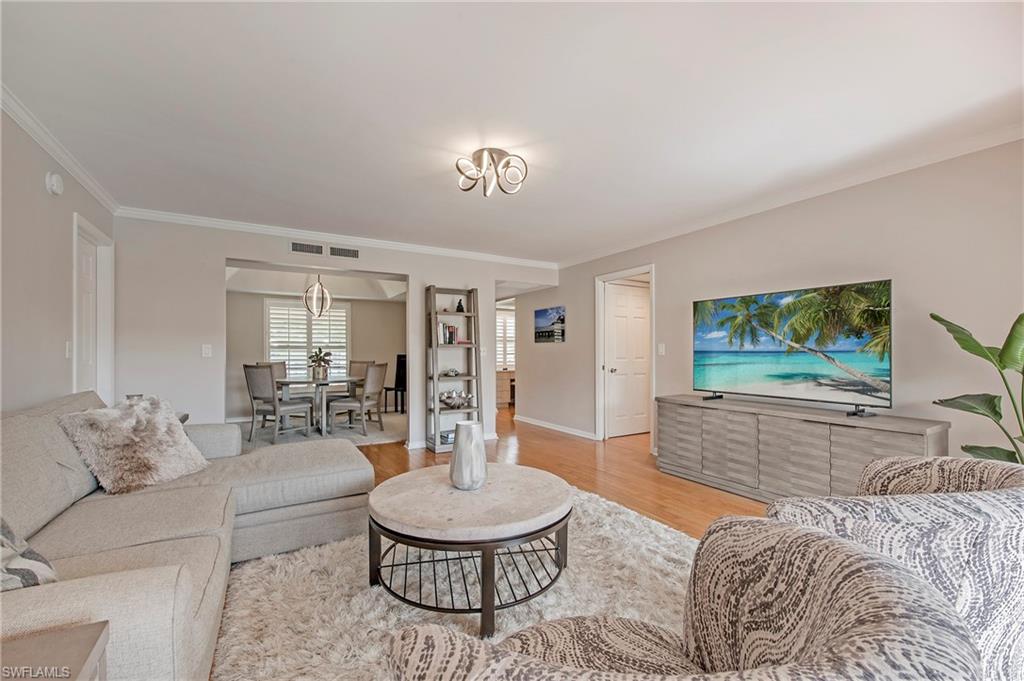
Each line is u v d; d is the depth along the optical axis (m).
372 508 1.81
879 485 1.43
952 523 0.95
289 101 2.10
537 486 2.06
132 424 2.15
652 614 1.80
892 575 0.57
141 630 0.98
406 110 2.18
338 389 7.03
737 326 3.65
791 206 3.40
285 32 1.64
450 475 2.04
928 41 1.69
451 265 5.23
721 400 3.74
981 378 2.49
